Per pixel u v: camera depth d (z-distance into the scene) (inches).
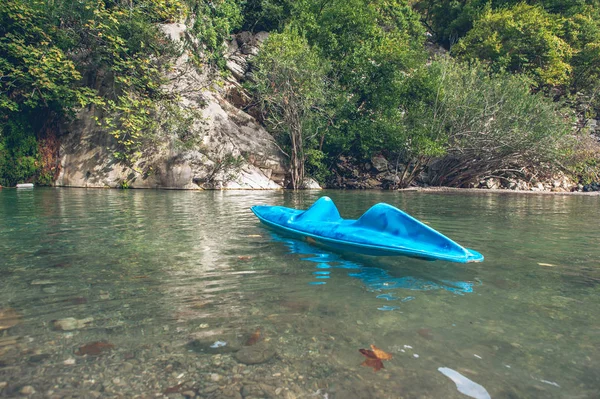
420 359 48.1
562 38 978.1
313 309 64.5
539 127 572.4
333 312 63.1
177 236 132.4
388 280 81.9
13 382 42.1
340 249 111.7
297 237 131.3
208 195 353.1
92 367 45.5
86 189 416.2
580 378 43.9
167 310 63.6
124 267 90.6
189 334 54.6
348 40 649.0
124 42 468.4
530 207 275.3
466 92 589.6
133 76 480.1
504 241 132.2
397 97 621.9
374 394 40.5
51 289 74.0
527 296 72.7
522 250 116.6
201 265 93.1
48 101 482.9
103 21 462.3
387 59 616.1
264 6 740.0
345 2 657.0
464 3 1238.9
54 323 57.8
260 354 48.9
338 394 40.5
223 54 615.5
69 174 478.3
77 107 490.6
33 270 87.5
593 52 911.0
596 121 877.2
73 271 86.7
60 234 134.5
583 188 654.5
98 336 53.6
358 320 59.9
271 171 561.0
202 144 478.3
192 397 39.8
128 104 453.4
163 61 500.7
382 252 100.4
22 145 480.7
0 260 96.7
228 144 508.1
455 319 60.8
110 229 146.5
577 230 159.0
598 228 164.6
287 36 548.4
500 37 884.0
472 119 586.2
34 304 65.8
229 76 624.4
